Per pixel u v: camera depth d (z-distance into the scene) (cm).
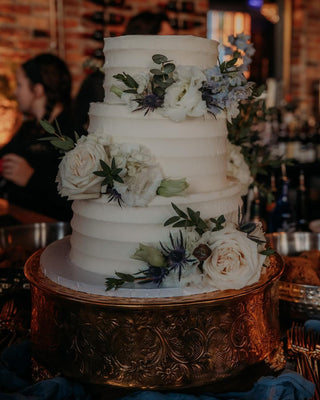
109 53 117
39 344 118
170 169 112
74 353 109
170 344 104
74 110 270
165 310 102
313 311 137
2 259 173
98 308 104
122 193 106
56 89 306
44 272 119
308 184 385
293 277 149
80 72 434
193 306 102
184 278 106
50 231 203
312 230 212
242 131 162
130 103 109
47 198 286
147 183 106
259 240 112
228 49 139
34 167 296
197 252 105
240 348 111
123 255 112
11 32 412
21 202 296
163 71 107
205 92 107
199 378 107
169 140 111
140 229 110
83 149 107
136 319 103
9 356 125
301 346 130
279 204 215
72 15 425
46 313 114
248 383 113
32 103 308
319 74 598
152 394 102
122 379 106
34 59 307
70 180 107
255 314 113
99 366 107
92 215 113
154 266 106
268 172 185
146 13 274
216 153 118
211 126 115
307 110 583
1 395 104
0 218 247
